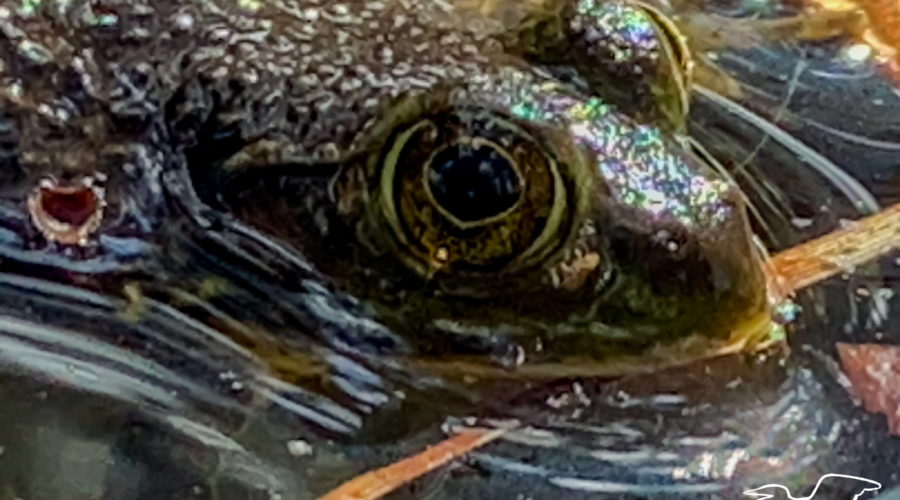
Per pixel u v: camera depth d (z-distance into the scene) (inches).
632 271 4.5
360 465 4.5
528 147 4.4
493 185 4.4
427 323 4.5
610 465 4.5
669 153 4.5
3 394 4.5
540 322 4.5
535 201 4.4
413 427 4.5
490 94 4.5
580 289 4.5
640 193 4.4
